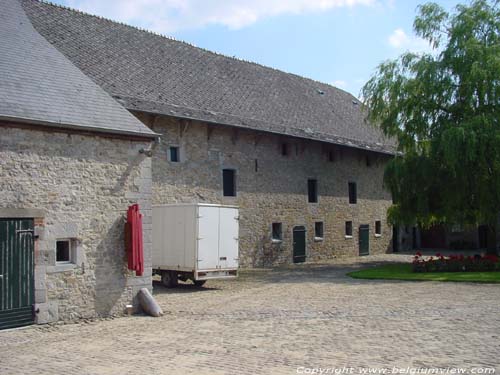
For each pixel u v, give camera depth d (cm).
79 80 1251
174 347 843
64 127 1074
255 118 2319
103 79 1864
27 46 1248
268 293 1481
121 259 1160
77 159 1102
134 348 841
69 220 1084
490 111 1938
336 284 1669
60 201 1071
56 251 1073
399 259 2750
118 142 1170
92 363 753
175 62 2295
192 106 2064
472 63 1938
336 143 2648
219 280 1820
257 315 1127
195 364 735
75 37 1988
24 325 1012
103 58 1981
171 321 1080
